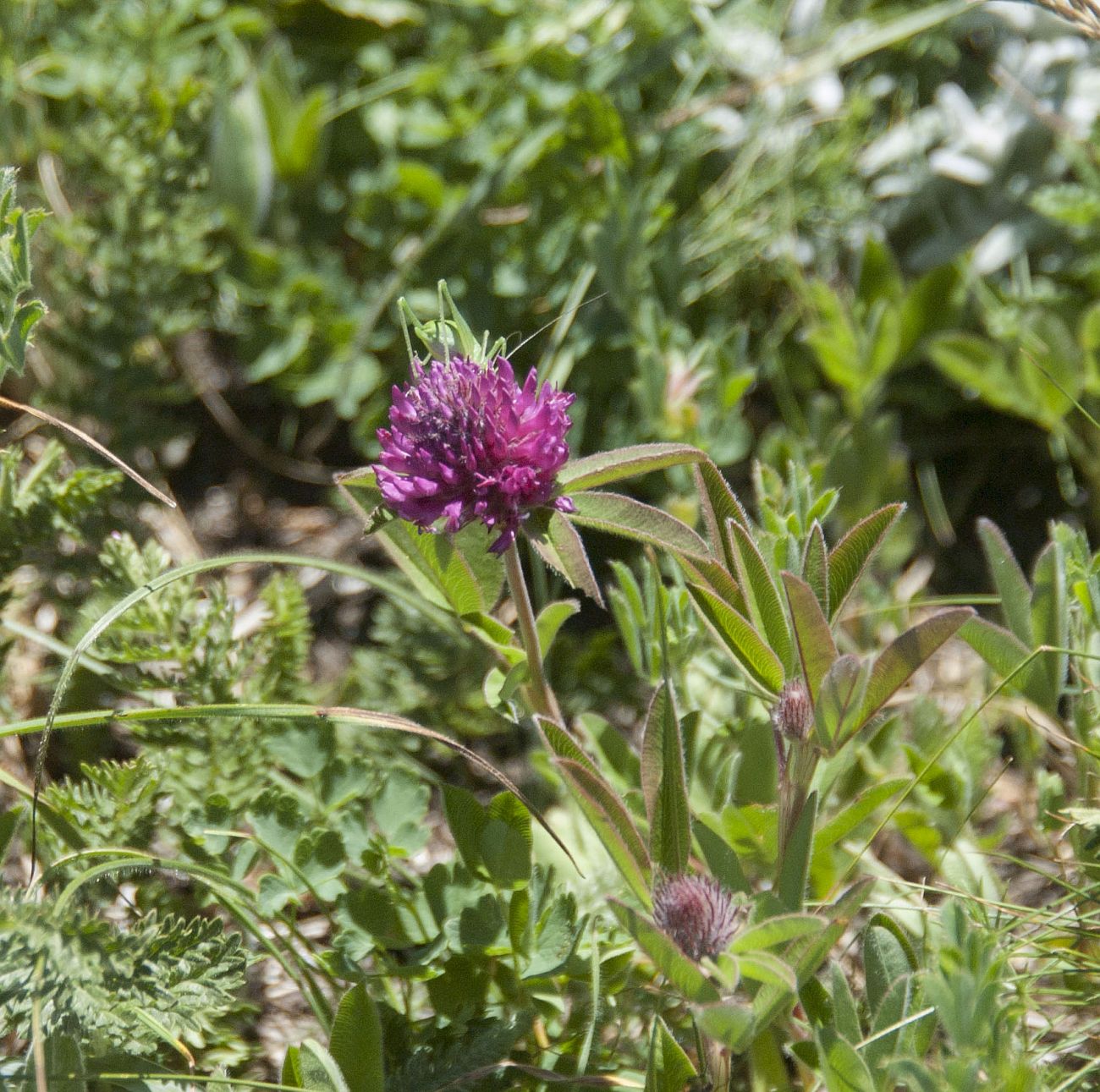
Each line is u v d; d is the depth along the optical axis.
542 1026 0.66
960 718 0.72
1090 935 0.65
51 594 0.74
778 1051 0.64
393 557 0.68
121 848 0.67
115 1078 0.62
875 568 0.79
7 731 0.65
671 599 0.69
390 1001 0.67
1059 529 0.69
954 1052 0.63
